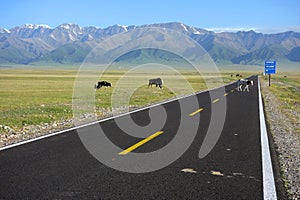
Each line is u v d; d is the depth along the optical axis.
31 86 52.28
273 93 38.06
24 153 8.13
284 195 5.39
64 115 17.80
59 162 7.33
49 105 23.58
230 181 6.07
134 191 5.52
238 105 21.67
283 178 6.32
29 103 25.92
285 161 7.68
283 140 10.44
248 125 13.22
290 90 48.56
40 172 6.56
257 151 8.56
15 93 37.28
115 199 5.16
